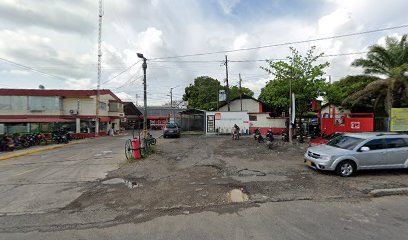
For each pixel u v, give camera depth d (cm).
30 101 2317
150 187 612
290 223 397
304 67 1669
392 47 1527
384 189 553
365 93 1558
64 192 596
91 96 2608
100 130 2830
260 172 746
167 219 426
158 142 1709
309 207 466
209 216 433
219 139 1891
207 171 773
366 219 408
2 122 2034
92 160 1071
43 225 414
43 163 1033
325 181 637
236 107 2947
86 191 600
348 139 765
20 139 1658
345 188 577
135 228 394
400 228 373
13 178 760
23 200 543
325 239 342
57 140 1934
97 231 388
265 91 1883
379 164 696
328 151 721
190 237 357
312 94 1655
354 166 691
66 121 2245
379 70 1594
